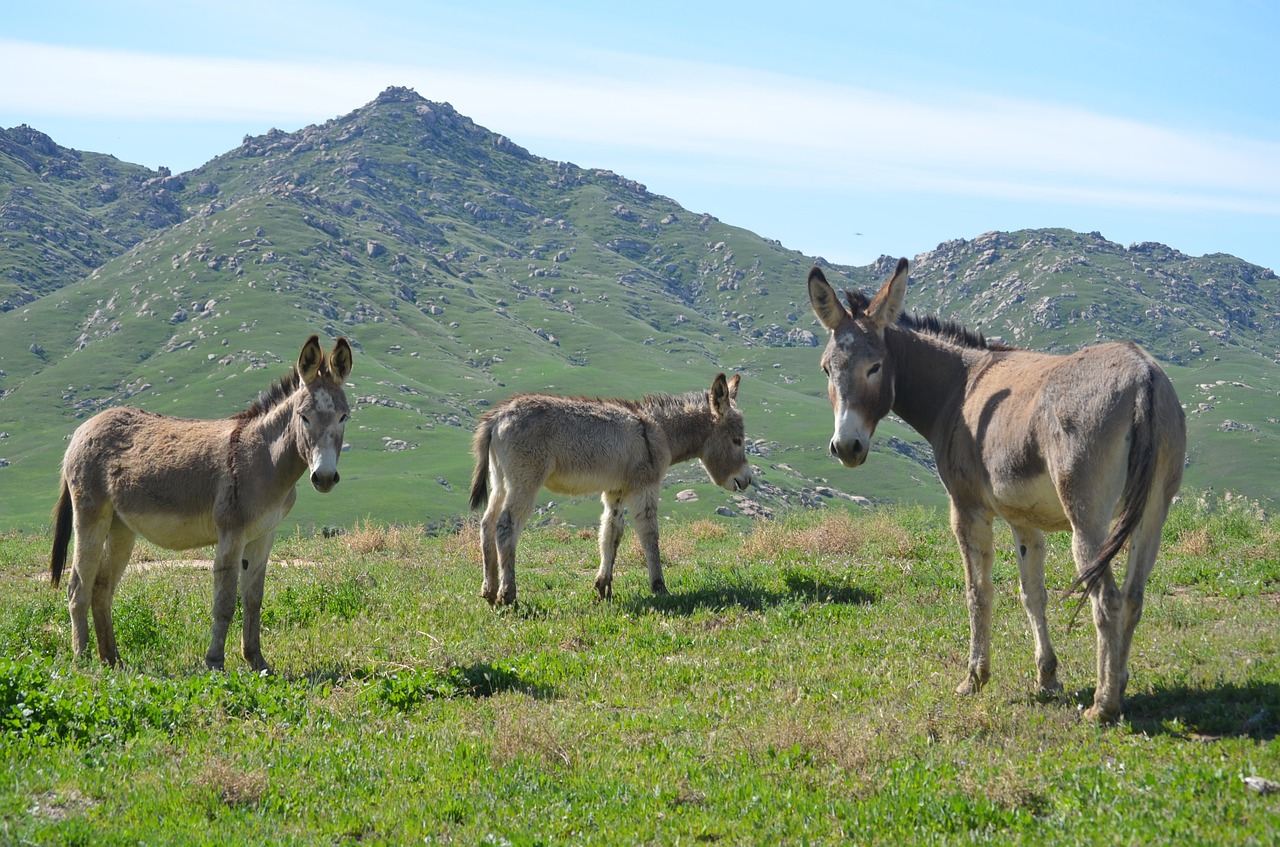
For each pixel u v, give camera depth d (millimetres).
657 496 11930
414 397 143000
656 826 5148
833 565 12984
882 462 129500
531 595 12000
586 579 13180
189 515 8719
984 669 7086
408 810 5438
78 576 8938
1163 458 5707
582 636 9656
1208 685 6762
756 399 165875
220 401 135000
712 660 8555
